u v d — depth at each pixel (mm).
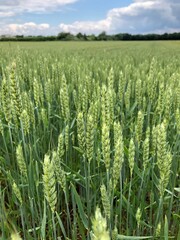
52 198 243
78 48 3201
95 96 507
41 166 466
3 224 336
